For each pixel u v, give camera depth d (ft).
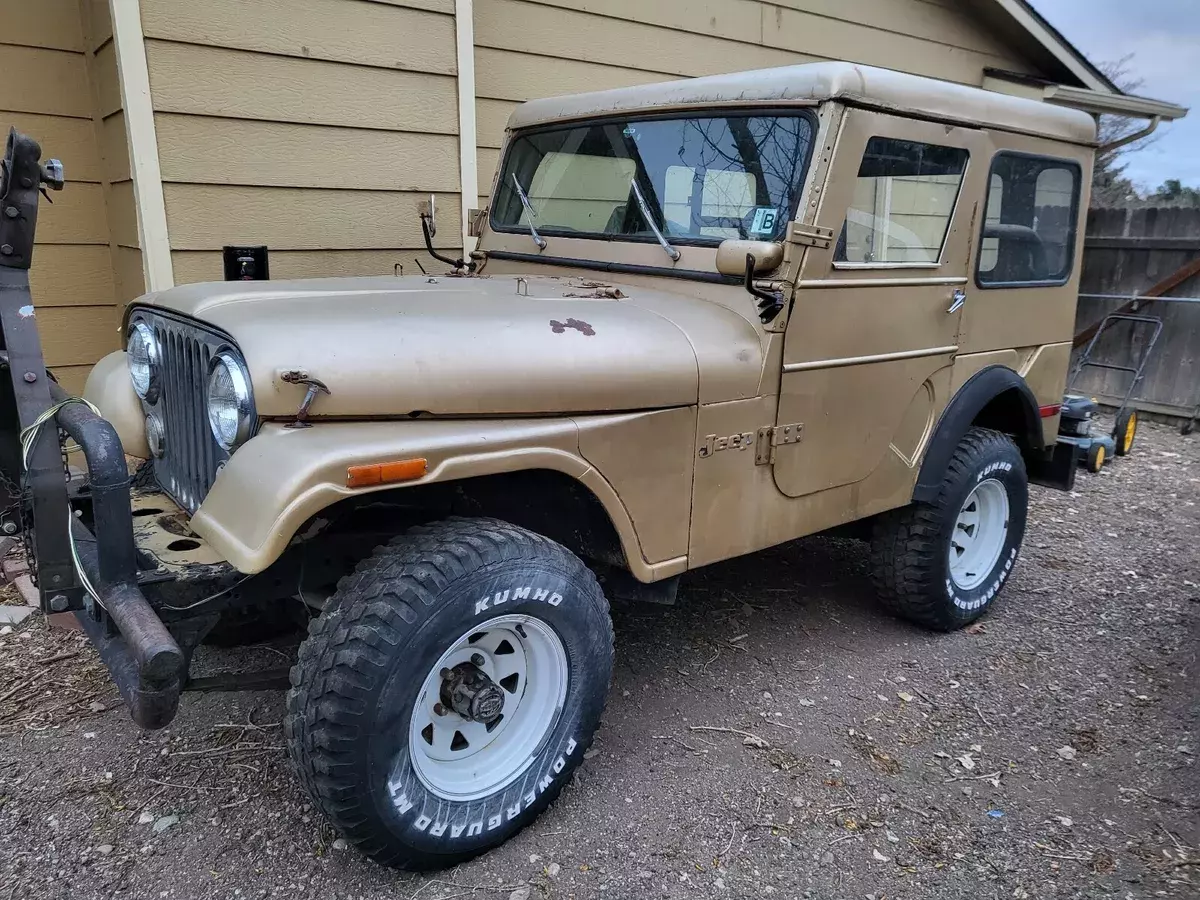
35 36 13.71
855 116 8.63
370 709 6.29
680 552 8.39
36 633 10.95
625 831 7.88
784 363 8.71
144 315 8.73
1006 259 11.32
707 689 10.39
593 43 17.42
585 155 10.77
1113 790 8.78
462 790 7.20
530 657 7.59
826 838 7.89
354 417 6.55
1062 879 7.51
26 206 6.71
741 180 9.07
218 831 7.66
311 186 14.12
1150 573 14.64
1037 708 10.27
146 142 12.50
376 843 6.72
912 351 10.13
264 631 10.40
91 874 7.13
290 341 6.49
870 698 10.33
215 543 6.08
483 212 12.17
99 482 6.05
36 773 8.34
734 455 8.56
